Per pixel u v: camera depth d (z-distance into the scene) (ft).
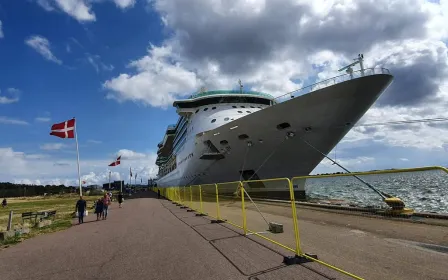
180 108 101.55
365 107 57.67
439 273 15.03
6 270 21.44
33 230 44.21
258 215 42.27
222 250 22.71
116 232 37.76
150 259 21.76
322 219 34.40
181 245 25.91
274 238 25.77
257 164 72.59
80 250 27.20
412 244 20.83
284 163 69.72
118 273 18.75
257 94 99.04
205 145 83.25
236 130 70.23
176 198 93.61
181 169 123.75
